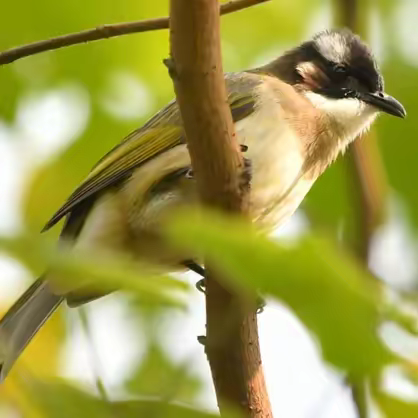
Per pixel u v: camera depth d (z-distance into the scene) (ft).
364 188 30.53
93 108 36.68
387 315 12.87
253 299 13.70
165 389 21.36
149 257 31.14
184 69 20.92
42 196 36.76
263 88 32.22
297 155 31.55
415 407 16.88
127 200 30.91
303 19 39.19
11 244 14.01
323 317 12.55
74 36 25.26
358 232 29.78
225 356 24.26
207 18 20.29
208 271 22.71
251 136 30.78
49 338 30.35
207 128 21.80
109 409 18.22
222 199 22.67
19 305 28.94
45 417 17.90
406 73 37.47
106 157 31.76
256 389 24.48
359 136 33.83
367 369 12.71
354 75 34.88
